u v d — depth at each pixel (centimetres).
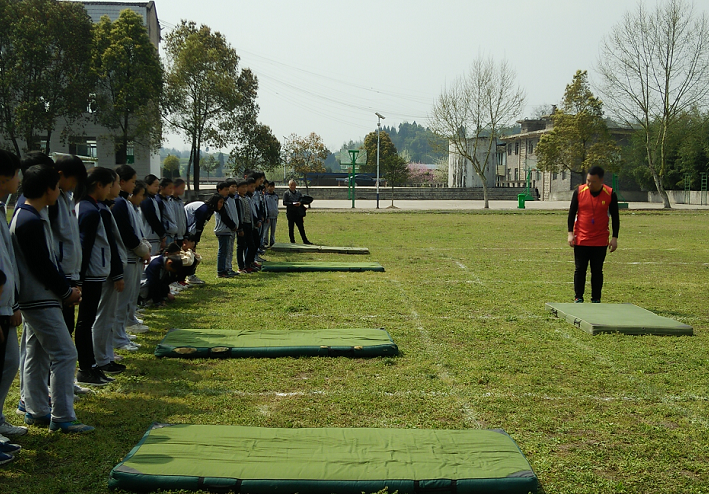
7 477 350
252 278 1075
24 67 3366
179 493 326
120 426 425
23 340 439
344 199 5534
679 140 4844
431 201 5350
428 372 552
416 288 985
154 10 4847
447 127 3919
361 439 386
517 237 1920
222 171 14038
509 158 7075
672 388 517
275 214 1508
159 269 808
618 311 773
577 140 4472
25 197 405
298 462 350
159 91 3791
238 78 4394
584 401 484
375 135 8781
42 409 431
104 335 535
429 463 351
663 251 1548
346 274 1138
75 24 3553
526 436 416
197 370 549
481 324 738
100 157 4250
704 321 766
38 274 395
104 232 509
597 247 850
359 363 575
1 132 3544
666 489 347
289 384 515
